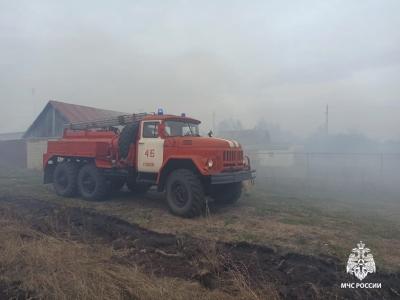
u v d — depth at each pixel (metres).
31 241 5.20
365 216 7.58
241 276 3.97
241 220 6.80
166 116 8.03
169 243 5.36
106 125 9.66
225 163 7.14
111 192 9.34
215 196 8.52
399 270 4.32
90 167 9.09
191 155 7.10
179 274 4.21
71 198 9.43
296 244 5.27
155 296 3.52
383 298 3.67
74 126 10.63
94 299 3.44
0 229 5.79
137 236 5.76
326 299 3.60
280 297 3.66
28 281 3.86
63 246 4.97
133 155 8.32
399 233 6.05
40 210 7.72
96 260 4.53
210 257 4.55
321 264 4.52
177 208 7.13
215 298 3.54
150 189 10.80
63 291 3.60
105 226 6.37
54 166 10.64
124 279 3.89
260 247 5.14
